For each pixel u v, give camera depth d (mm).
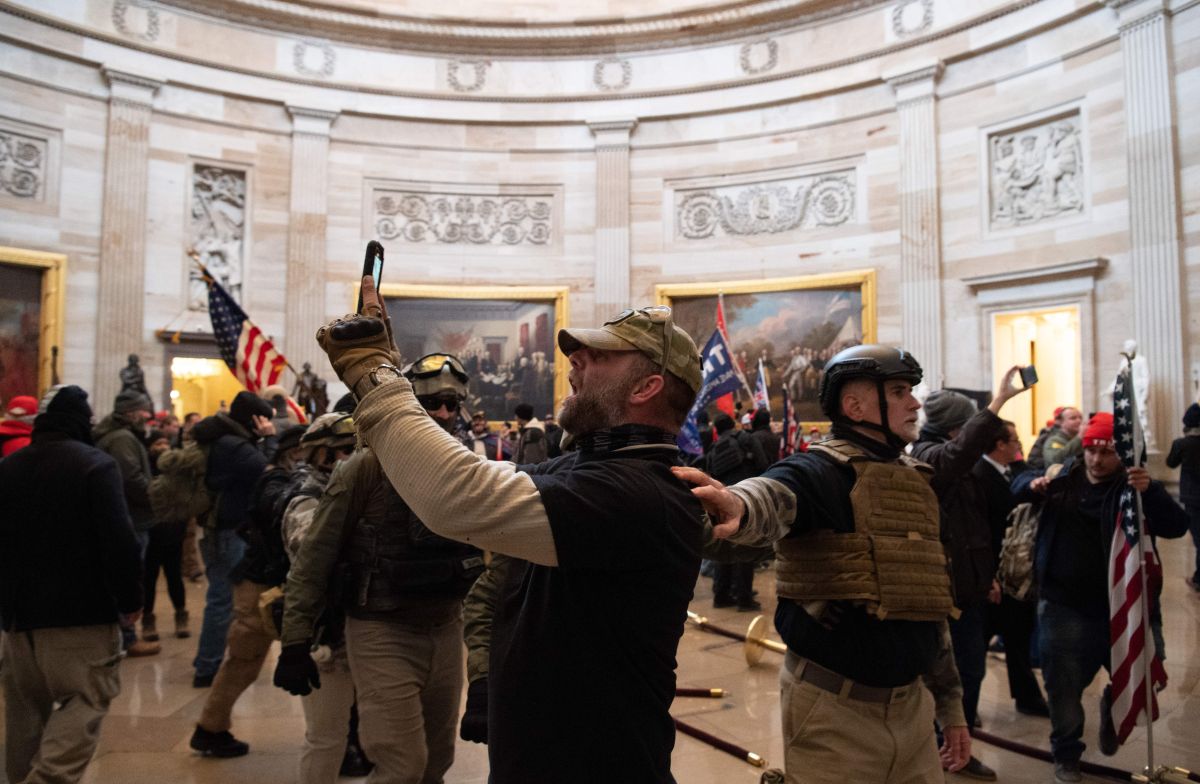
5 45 15125
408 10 18906
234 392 17688
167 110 16781
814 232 17281
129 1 16359
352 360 1616
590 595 1650
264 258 17547
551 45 18734
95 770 4363
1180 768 4098
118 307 15891
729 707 5336
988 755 4559
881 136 16672
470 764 4586
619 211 18406
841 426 2635
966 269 15453
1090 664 4215
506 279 18688
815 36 17281
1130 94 13281
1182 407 12422
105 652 3506
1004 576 4863
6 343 14930
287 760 4527
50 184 15547
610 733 1647
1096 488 4262
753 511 2102
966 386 15328
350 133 18344
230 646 4535
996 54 15289
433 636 3102
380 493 3078
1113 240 13602
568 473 1638
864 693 2383
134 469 6453
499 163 18859
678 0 18641
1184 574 8781
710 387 9383
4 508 3396
